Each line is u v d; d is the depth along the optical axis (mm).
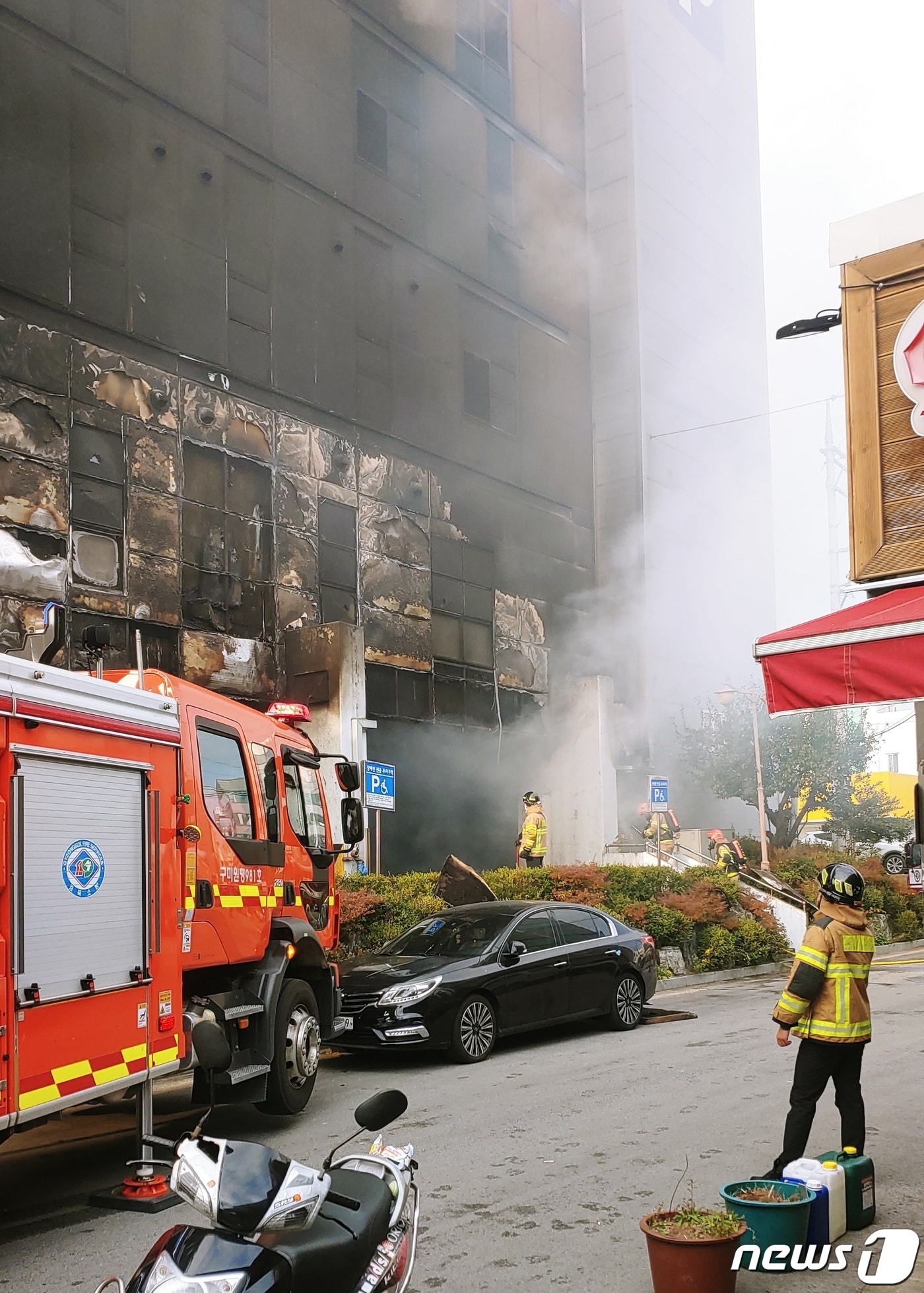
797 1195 5367
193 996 8016
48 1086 5680
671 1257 4691
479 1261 5535
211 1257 3311
